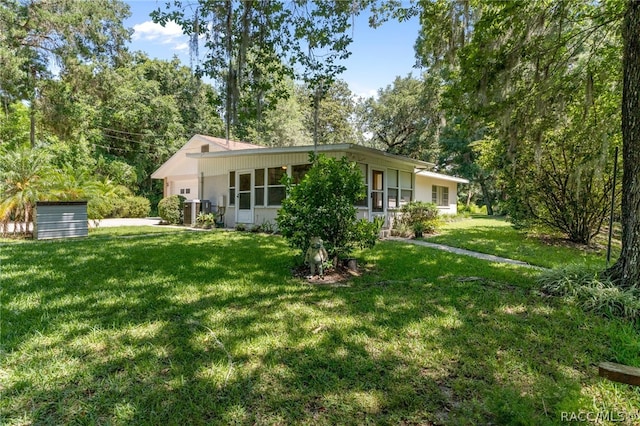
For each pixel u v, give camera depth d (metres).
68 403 1.84
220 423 1.71
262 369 2.20
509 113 5.96
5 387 1.96
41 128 17.66
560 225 8.66
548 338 2.68
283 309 3.29
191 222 12.10
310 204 4.82
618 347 2.53
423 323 2.96
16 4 13.27
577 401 1.88
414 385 2.06
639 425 1.74
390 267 5.24
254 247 6.79
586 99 5.66
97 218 10.33
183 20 5.71
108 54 16.17
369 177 9.97
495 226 13.17
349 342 2.59
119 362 2.25
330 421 1.74
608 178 7.36
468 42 5.99
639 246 3.40
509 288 3.97
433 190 16.72
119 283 4.02
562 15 5.30
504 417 1.77
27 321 2.86
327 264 4.59
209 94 6.72
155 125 21.97
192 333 2.71
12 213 8.26
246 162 10.92
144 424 1.69
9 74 12.59
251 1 5.55
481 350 2.49
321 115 29.80
